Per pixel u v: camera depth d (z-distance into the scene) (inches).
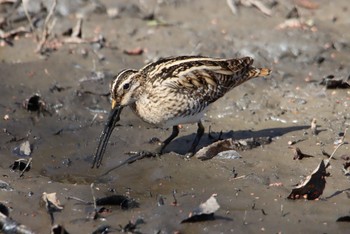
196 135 518.0
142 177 471.8
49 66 607.8
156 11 709.3
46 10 702.5
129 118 548.7
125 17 694.5
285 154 492.1
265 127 533.6
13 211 428.5
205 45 645.9
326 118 542.6
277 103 565.3
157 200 440.5
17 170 478.0
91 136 523.5
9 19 688.4
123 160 493.7
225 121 544.1
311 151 495.5
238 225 411.8
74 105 559.8
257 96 573.9
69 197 442.0
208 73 498.9
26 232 409.1
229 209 427.8
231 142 499.2
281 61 625.0
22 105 555.2
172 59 512.4
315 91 580.7
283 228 409.7
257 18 693.3
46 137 520.7
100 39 652.1
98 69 607.8
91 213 423.5
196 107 495.5
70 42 647.8
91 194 446.6
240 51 636.1
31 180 463.5
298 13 692.1
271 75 602.2
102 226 410.9
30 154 499.8
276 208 428.8
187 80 491.2
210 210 412.8
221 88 506.3
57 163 490.3
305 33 655.8
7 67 604.1
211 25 682.2
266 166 478.3
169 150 506.6
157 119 496.1
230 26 679.7
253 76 524.1
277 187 451.8
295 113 551.8
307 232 406.0
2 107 552.4
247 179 462.3
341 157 484.7
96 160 484.7
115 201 433.4
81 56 627.2
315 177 435.5
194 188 454.6
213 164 482.6
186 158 492.1
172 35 663.8
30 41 649.6
